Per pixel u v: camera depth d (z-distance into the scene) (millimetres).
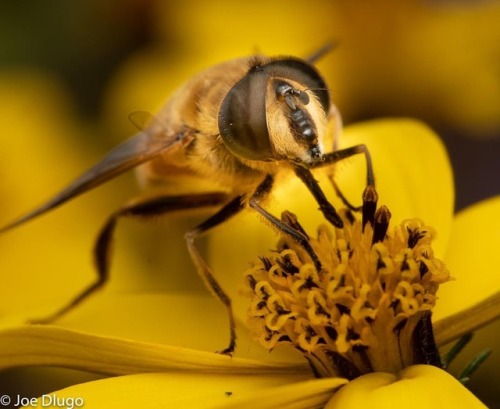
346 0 121
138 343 82
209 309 91
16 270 114
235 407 76
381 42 120
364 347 83
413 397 78
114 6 118
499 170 118
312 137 82
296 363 85
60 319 94
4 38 118
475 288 87
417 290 83
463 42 121
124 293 96
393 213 92
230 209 90
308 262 85
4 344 82
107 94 118
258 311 85
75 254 115
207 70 91
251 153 84
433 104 121
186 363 83
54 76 119
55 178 117
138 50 119
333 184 88
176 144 91
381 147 96
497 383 106
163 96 116
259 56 90
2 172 116
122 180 117
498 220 91
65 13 118
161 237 112
